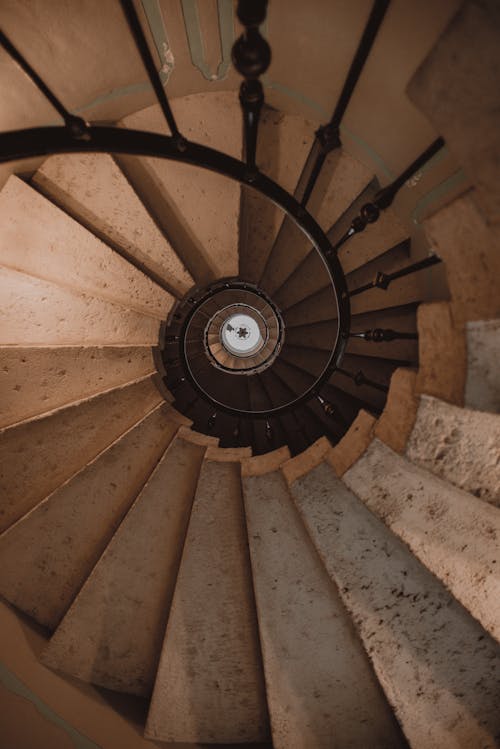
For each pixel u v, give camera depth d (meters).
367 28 1.14
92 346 2.30
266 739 2.23
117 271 2.26
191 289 2.67
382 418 1.80
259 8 0.99
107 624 2.31
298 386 3.86
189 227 2.56
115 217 2.27
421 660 1.86
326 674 2.09
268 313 4.51
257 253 3.10
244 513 2.33
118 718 2.21
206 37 1.83
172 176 2.43
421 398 1.56
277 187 1.74
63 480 2.37
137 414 2.50
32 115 1.60
